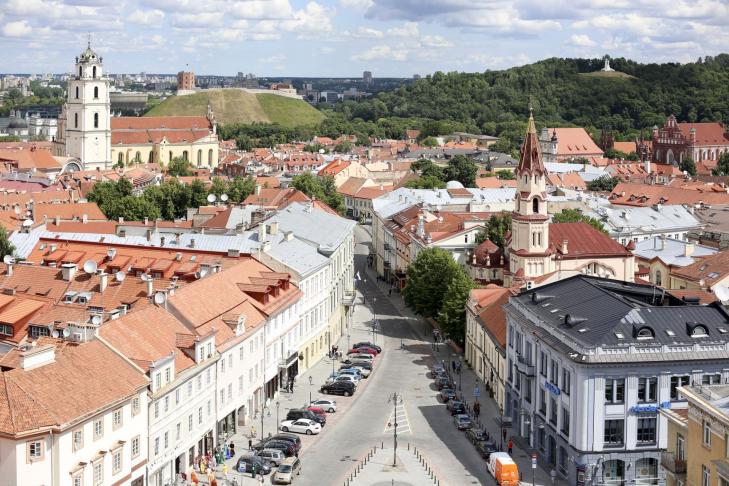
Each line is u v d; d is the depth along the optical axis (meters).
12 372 104.50
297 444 138.25
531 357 142.75
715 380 124.50
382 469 131.88
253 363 152.75
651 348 123.19
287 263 182.38
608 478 124.81
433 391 170.88
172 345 130.25
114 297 155.12
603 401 123.56
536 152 199.38
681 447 101.94
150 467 118.50
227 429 142.88
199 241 192.75
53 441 101.06
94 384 110.00
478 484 127.31
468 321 190.25
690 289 189.50
